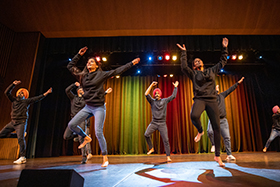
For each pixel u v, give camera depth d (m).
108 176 1.38
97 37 5.04
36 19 4.35
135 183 1.12
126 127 6.04
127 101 6.33
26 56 4.46
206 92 1.81
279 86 5.89
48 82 5.21
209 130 3.35
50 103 5.37
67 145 5.70
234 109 6.18
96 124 1.93
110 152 5.78
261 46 4.76
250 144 5.81
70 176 0.78
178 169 1.71
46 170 0.80
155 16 4.35
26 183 0.78
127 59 5.85
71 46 5.00
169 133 5.94
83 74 2.07
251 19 4.29
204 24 4.46
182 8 4.19
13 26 4.47
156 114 2.82
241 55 5.34
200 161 2.52
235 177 1.29
